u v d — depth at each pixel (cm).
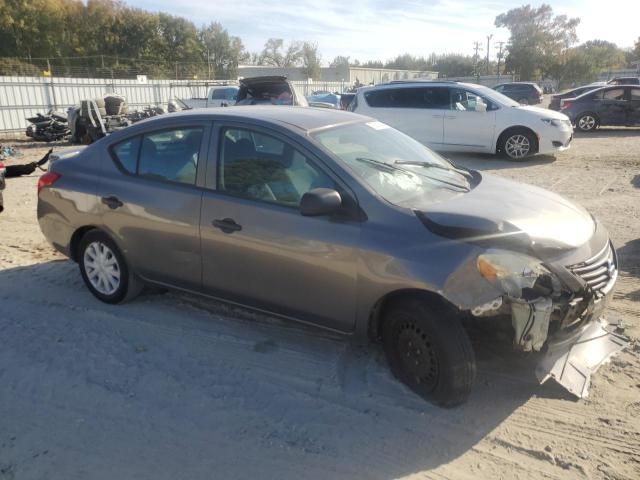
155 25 7100
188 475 274
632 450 287
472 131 1275
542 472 275
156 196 412
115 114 1830
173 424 314
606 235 355
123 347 399
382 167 362
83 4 6700
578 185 946
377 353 383
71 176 468
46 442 300
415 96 1330
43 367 375
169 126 421
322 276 339
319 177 347
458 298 296
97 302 477
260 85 1550
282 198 358
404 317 320
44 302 480
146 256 427
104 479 272
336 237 331
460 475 273
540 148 1230
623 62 8619
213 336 414
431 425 310
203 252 391
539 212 337
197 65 7356
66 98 2534
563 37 7450
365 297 326
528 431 304
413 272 304
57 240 488
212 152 393
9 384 357
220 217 377
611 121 1850
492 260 294
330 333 362
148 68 6588
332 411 323
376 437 301
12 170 863
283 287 360
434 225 312
